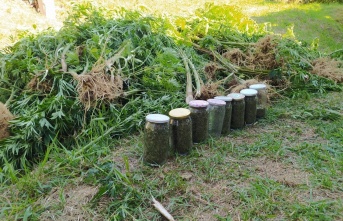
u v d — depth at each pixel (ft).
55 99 7.94
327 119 8.96
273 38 11.27
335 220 5.15
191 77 9.93
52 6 19.04
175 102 8.84
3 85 9.74
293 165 6.73
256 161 6.91
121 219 5.38
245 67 11.07
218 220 5.32
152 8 23.38
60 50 10.08
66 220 5.37
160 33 11.25
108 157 7.09
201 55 12.03
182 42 11.81
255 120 8.74
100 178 6.27
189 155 7.06
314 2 33.50
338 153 7.07
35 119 7.61
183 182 6.16
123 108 8.48
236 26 14.35
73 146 7.81
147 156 6.67
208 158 6.97
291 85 11.10
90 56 9.66
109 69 8.76
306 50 13.47
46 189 6.11
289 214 5.28
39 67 9.36
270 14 27.04
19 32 15.14
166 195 5.89
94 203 5.67
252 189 5.93
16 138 7.51
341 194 5.79
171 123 6.91
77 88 8.28
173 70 9.53
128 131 8.23
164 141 6.59
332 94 10.96
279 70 10.85
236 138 7.94
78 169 6.64
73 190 6.08
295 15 26.84
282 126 8.59
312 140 7.80
